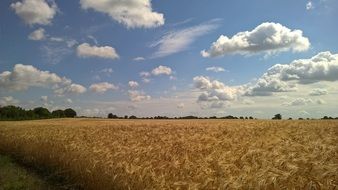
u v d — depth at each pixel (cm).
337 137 1549
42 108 10606
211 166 985
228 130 2377
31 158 1955
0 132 2831
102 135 2230
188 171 970
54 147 1789
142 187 987
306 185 733
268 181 774
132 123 4084
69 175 1512
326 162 885
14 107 9900
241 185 788
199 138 1828
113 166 1187
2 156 2252
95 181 1263
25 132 2702
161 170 1022
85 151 1494
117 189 1107
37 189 1389
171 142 1662
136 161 1181
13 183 1455
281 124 2975
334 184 728
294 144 1216
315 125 2794
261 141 1424
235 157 1052
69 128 3052
